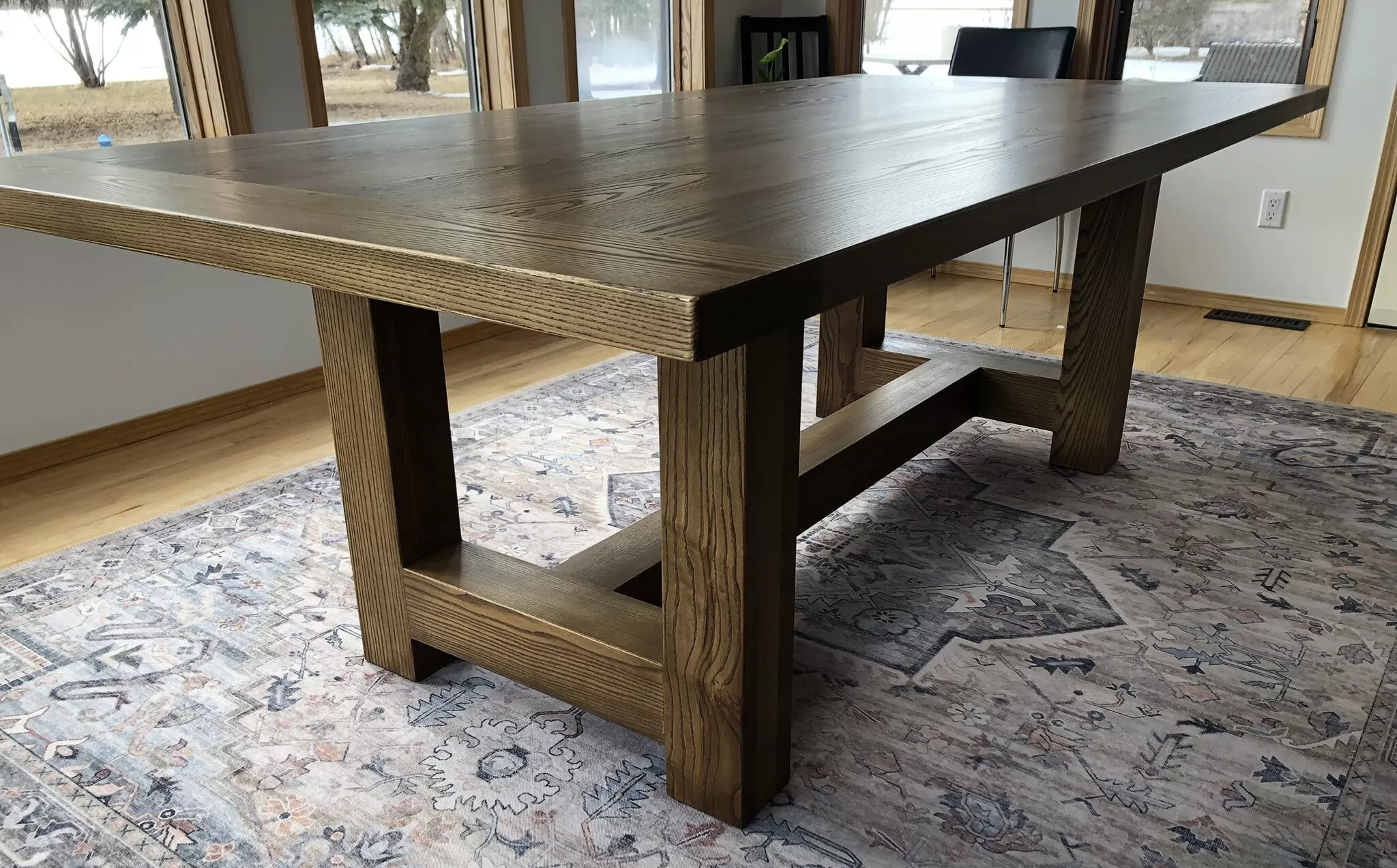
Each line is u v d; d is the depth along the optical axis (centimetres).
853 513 212
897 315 360
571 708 150
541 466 234
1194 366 304
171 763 137
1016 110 205
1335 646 163
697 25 390
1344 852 121
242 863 120
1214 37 353
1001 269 409
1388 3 310
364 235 95
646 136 170
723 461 110
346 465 148
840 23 421
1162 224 368
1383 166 322
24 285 227
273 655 162
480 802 130
